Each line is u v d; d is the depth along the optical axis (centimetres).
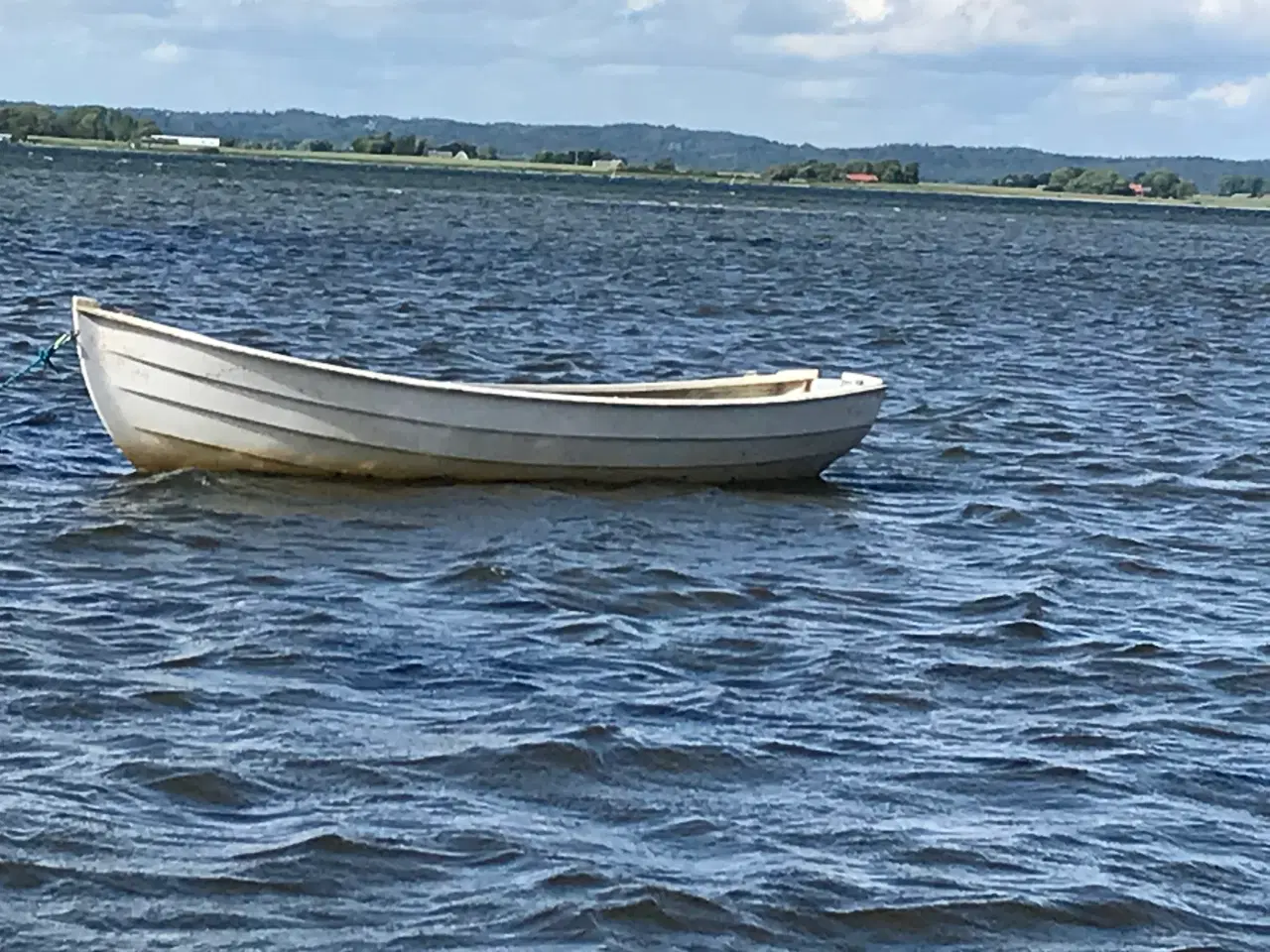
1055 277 7812
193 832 1223
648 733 1440
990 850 1262
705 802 1320
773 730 1476
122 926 1100
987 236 11975
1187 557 2209
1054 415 3375
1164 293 7125
